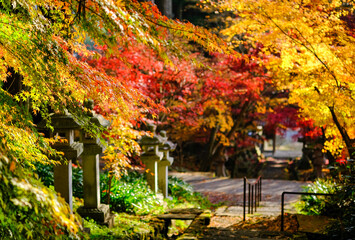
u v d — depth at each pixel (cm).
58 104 475
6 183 247
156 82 1436
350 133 951
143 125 1307
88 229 671
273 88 1900
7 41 402
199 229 827
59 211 272
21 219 294
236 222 1020
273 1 830
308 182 1770
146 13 427
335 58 792
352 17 988
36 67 416
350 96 812
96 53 516
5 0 381
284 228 920
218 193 1543
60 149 648
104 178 1023
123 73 1183
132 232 757
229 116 2052
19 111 405
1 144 284
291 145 5144
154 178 1106
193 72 1582
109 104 527
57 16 448
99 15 397
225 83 1745
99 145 751
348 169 827
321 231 827
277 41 952
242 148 2931
